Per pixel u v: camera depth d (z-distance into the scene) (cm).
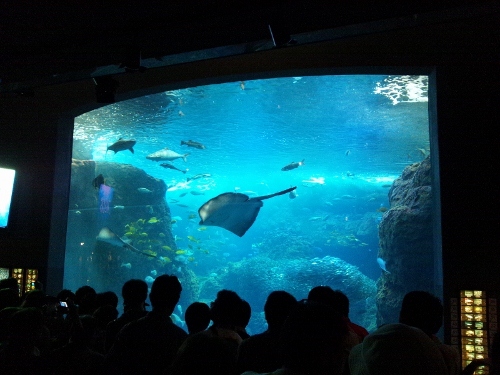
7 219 837
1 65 643
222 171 3017
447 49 668
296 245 3244
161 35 565
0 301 405
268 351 273
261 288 2475
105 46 593
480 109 643
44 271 846
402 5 499
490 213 619
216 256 3944
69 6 498
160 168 2889
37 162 878
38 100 890
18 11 508
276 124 1736
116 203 1955
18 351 269
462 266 614
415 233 1378
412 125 1681
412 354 198
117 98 846
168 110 1525
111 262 1853
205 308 362
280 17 512
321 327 168
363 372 201
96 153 2234
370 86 1264
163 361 306
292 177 3466
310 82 1241
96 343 394
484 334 596
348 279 2228
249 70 750
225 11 507
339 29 521
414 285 1406
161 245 2041
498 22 656
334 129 1800
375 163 2589
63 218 893
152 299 332
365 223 3762
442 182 636
